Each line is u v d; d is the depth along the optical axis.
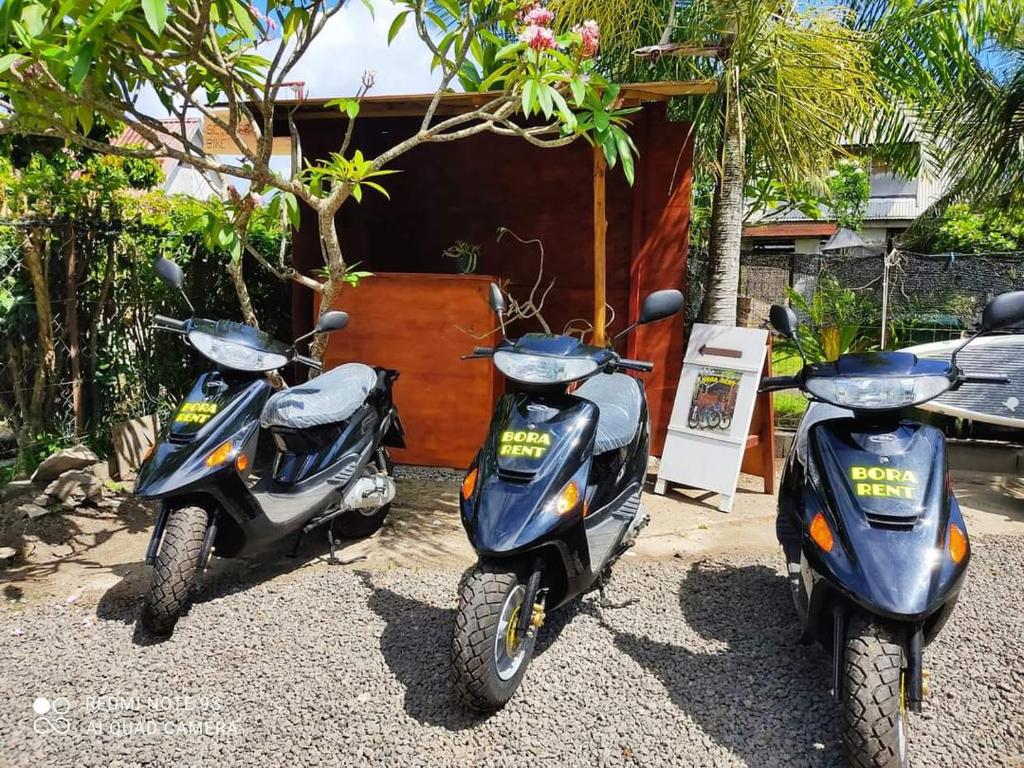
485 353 3.43
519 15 4.53
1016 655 3.33
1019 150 8.21
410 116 6.47
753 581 4.09
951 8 7.63
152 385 6.36
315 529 4.80
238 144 4.50
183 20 4.23
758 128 6.08
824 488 2.84
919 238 13.02
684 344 7.71
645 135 6.26
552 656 3.34
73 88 3.71
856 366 2.91
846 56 5.93
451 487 5.73
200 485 3.47
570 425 3.15
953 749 2.73
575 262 6.94
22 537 4.60
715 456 5.41
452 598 3.86
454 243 7.23
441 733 2.83
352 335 6.11
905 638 2.57
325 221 4.86
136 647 3.40
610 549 3.46
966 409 6.22
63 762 2.69
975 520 5.09
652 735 2.82
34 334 5.45
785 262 13.16
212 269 6.79
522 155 6.97
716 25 5.75
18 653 3.36
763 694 3.07
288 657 3.32
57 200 5.57
